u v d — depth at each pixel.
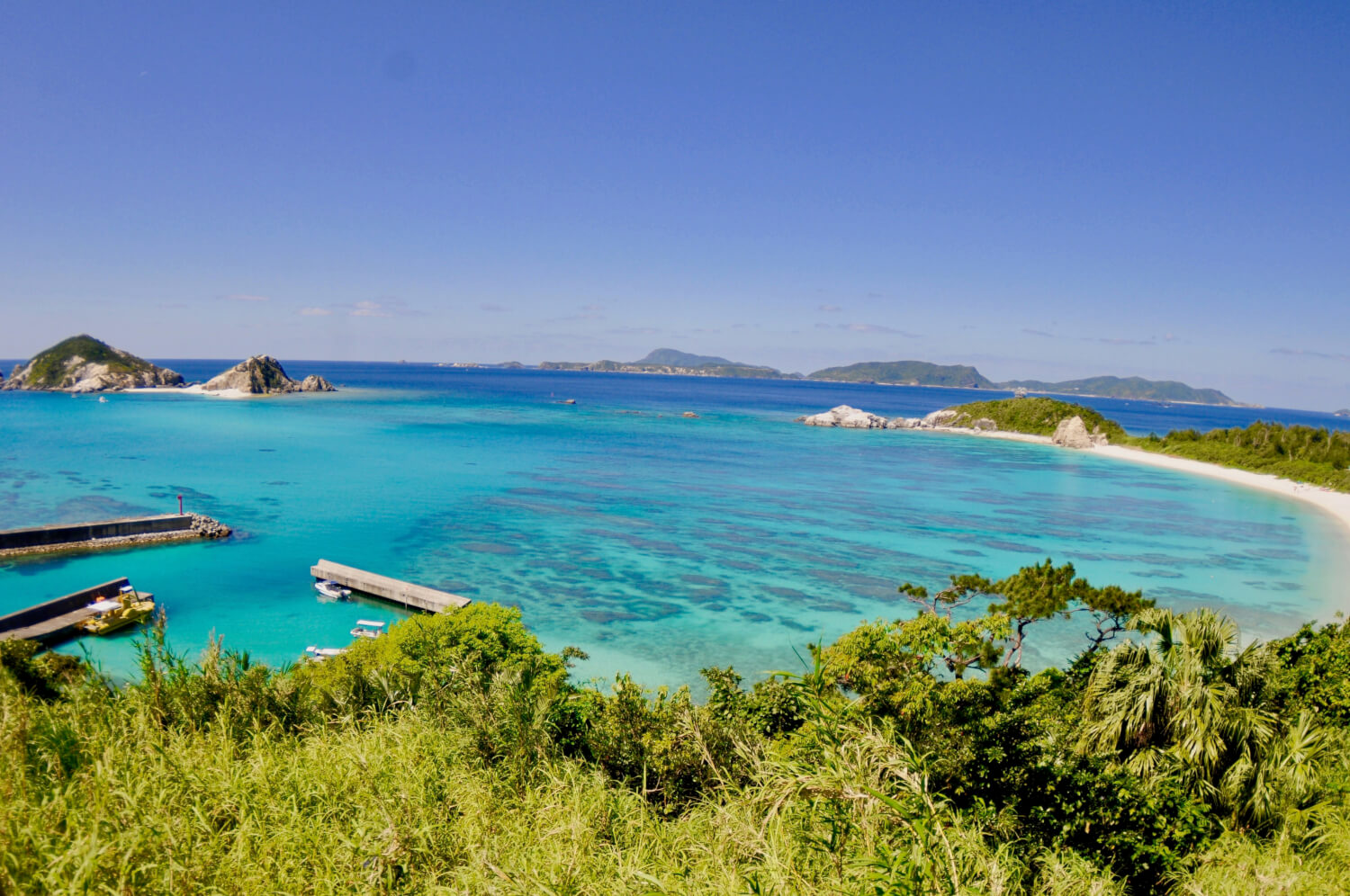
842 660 19.05
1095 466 119.75
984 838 8.59
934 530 68.50
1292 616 46.56
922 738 10.48
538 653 24.83
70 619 38.31
